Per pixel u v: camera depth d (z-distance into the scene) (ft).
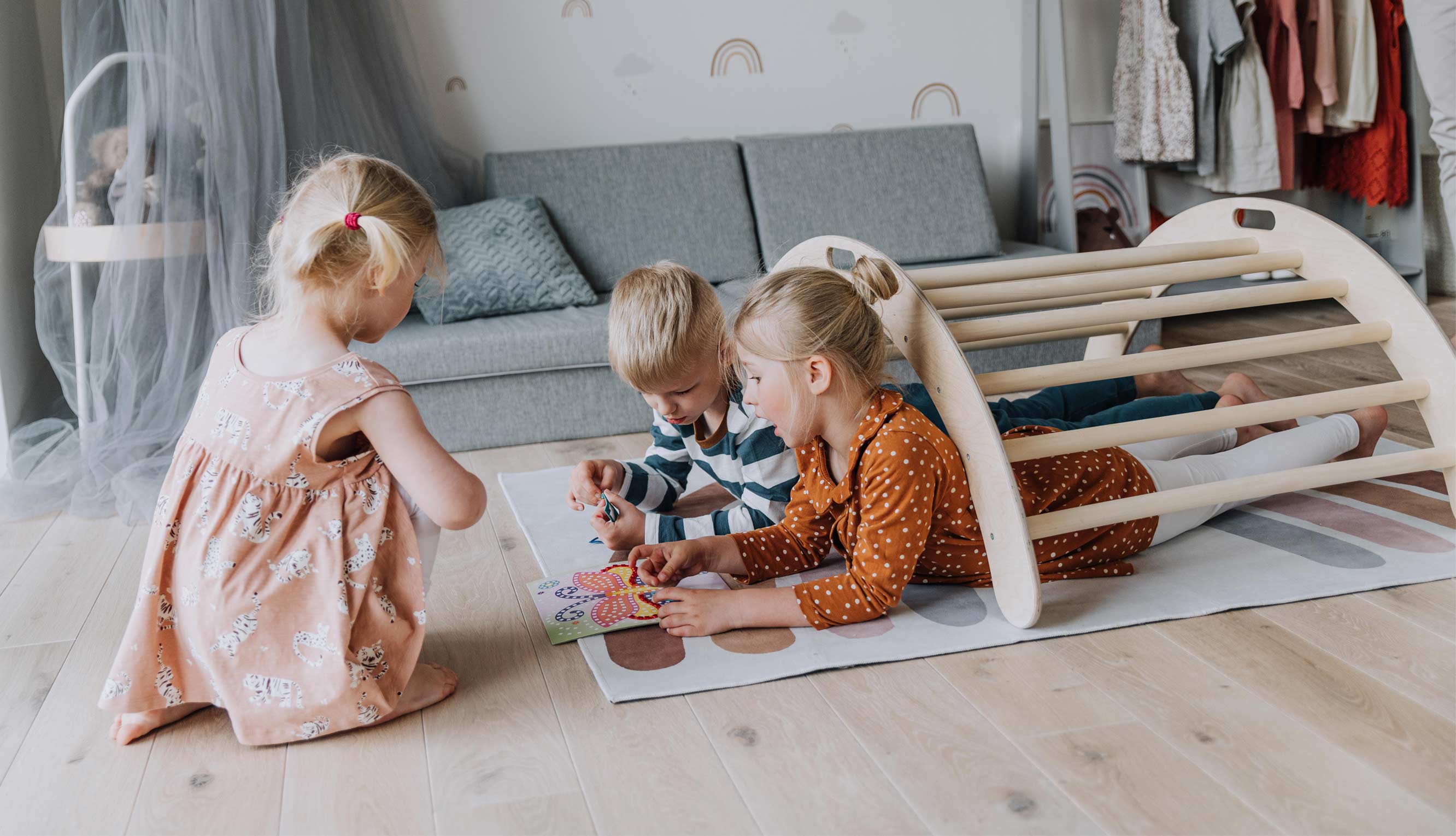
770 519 5.17
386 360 7.24
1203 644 4.24
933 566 4.76
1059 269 5.23
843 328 4.28
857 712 3.84
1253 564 4.91
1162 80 10.08
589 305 8.45
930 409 5.26
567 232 9.09
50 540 6.00
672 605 4.51
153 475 6.50
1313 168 11.66
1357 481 5.85
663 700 3.98
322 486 3.78
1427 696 3.79
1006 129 11.18
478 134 9.74
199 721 3.98
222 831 3.29
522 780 3.50
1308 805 3.22
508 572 5.29
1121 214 11.23
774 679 4.09
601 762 3.59
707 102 10.28
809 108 10.58
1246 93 10.24
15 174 7.64
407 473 3.74
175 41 6.54
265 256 6.79
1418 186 11.15
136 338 6.69
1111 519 4.58
